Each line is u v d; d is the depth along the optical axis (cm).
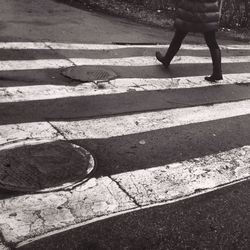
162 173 513
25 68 783
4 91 683
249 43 1269
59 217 420
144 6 1438
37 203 436
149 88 771
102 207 440
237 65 995
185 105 717
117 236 404
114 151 549
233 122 673
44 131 576
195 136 614
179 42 859
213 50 836
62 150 532
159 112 677
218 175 521
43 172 484
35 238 390
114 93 727
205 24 805
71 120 617
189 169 528
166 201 461
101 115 643
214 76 849
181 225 428
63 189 461
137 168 518
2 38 919
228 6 1408
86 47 945
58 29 1040
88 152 537
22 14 1117
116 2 1424
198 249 400
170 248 397
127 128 614
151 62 914
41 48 894
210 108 718
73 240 393
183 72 883
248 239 419
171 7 1419
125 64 877
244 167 545
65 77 767
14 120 597
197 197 474
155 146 573
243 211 459
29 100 662
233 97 780
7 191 449
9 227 400
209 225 433
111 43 1002
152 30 1184
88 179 484
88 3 1340
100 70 819
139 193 470
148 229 418
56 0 1316
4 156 506
